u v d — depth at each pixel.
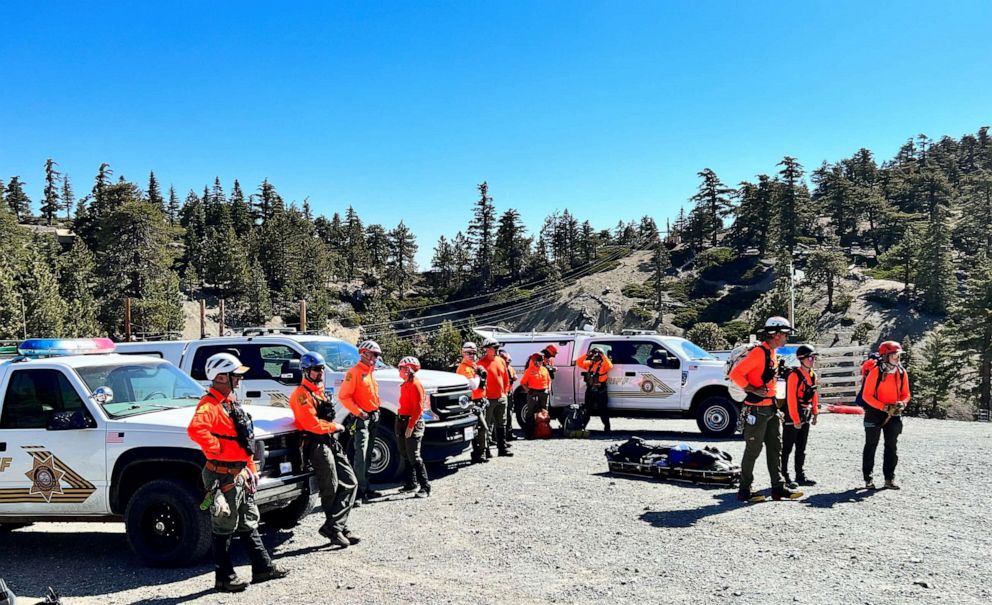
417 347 101.19
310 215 199.00
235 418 5.73
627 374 14.48
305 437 6.73
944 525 7.05
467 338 90.25
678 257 146.50
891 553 6.15
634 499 8.41
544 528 7.20
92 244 135.50
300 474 6.86
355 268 171.38
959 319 63.88
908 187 167.62
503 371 11.73
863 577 5.55
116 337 79.81
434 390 9.98
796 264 126.12
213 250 131.38
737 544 6.50
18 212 184.88
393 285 163.75
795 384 8.73
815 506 7.93
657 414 14.24
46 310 48.41
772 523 7.19
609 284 136.75
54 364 6.91
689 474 9.34
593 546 6.53
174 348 11.48
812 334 66.31
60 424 6.50
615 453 10.00
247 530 5.81
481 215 168.62
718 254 139.62
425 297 162.50
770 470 8.25
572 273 157.12
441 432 9.80
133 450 6.43
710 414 13.85
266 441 6.58
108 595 5.66
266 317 119.31
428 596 5.36
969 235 124.69
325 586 5.68
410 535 7.11
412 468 9.02
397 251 169.00
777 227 139.50
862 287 111.19
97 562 6.62
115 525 8.21
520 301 143.12
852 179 179.25
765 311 71.62
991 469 9.88
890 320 97.94
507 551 6.46
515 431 15.29
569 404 15.17
